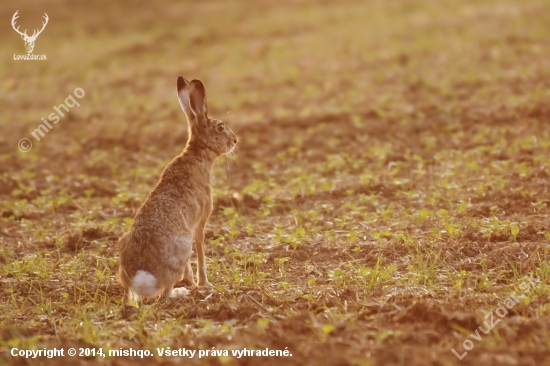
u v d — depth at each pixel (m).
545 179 39.59
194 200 27.84
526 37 82.94
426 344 21.36
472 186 39.66
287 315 24.30
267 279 28.95
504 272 27.67
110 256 32.97
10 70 99.19
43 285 29.41
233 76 84.50
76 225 36.12
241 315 24.73
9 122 71.06
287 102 70.38
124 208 41.19
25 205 41.59
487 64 73.88
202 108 29.06
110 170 51.47
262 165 49.50
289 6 129.25
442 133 53.78
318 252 31.94
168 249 26.12
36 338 23.16
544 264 26.94
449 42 85.75
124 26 125.25
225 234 35.28
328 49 92.19
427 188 40.69
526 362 19.17
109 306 26.47
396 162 47.31
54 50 110.94
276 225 36.66
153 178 48.12
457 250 30.34
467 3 110.69
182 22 124.81
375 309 24.22
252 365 19.92
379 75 74.50
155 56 101.31
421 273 27.73
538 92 60.16
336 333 22.31
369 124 57.91
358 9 118.50
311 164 49.66
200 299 26.95
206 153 29.22
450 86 67.44
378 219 35.69
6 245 35.44
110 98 79.19
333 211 38.22
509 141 48.78
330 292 26.69
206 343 22.31
